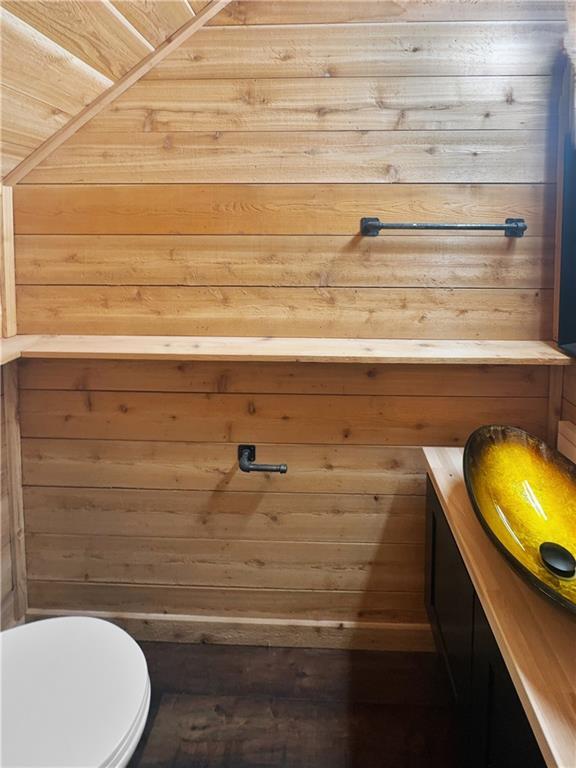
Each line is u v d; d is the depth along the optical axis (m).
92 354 1.53
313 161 1.61
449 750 1.47
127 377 1.73
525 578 0.92
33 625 1.20
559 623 0.89
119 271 1.69
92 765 0.89
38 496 1.80
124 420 1.75
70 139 1.63
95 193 1.65
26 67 1.24
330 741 1.50
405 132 1.58
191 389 1.73
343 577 1.79
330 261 1.65
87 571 1.83
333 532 1.77
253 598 1.82
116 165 1.64
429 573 1.61
